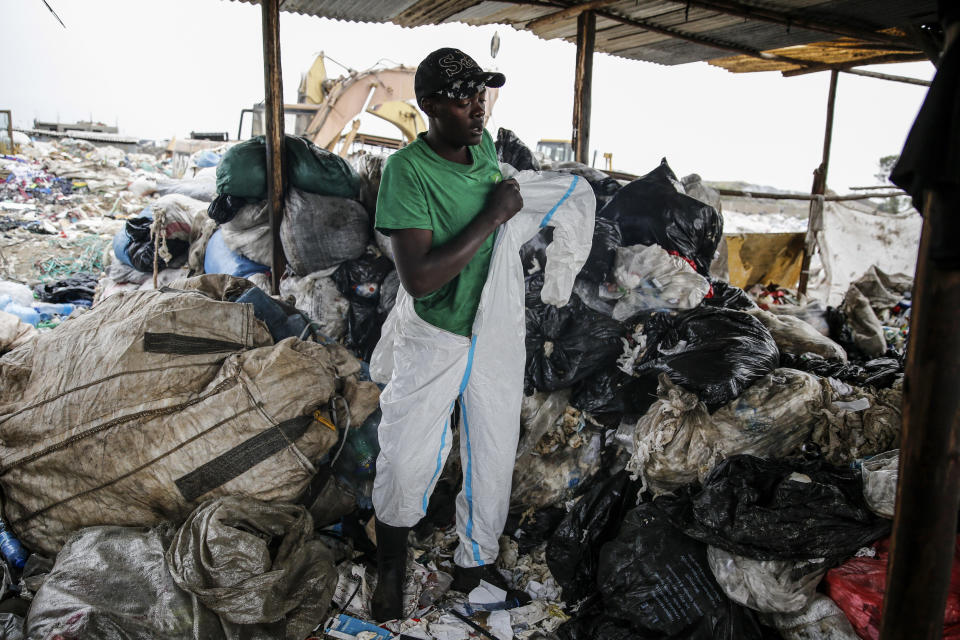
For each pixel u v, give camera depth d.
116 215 9.23
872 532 1.63
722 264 3.86
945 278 0.89
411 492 1.93
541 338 2.42
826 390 2.03
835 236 6.57
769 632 1.78
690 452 1.92
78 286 5.02
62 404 1.95
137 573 1.70
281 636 1.75
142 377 1.95
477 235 1.73
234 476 1.89
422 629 1.97
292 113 11.60
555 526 2.37
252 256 3.39
